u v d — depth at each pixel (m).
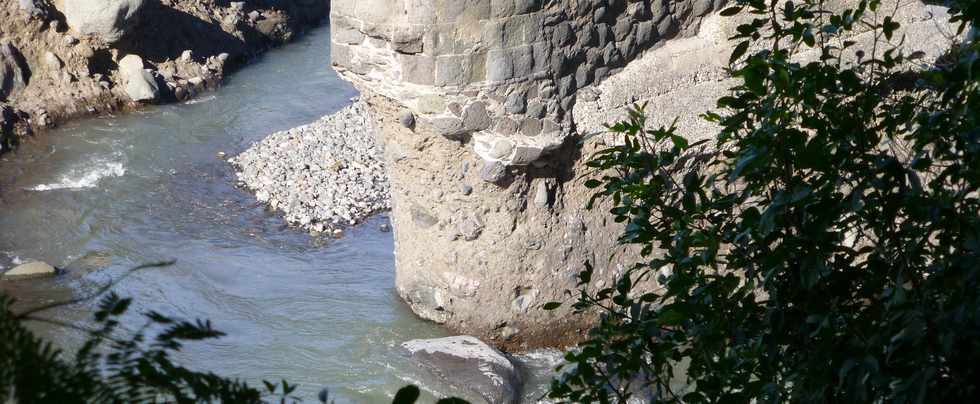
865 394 2.97
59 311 11.11
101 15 18.81
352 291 11.88
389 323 10.91
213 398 1.74
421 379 9.77
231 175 16.45
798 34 3.84
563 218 10.06
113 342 1.67
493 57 9.01
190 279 12.32
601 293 4.06
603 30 9.48
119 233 13.82
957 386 2.90
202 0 22.81
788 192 3.28
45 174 15.87
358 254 13.34
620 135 9.70
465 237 10.09
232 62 22.14
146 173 16.20
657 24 9.81
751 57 3.69
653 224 4.04
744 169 3.34
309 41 24.62
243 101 20.12
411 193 10.29
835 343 3.20
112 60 19.52
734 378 3.70
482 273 10.20
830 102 3.59
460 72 8.99
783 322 3.37
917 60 10.02
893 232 3.31
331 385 9.83
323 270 12.74
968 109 3.06
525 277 10.17
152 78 19.39
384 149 10.30
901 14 10.28
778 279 3.58
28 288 11.85
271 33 24.03
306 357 10.34
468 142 9.55
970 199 3.19
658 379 3.84
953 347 2.88
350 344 10.56
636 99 9.74
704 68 10.02
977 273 2.86
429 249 10.45
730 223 3.79
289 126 18.80
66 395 1.53
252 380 9.83
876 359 2.94
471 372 9.61
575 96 9.54
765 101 3.61
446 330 10.67
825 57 3.71
